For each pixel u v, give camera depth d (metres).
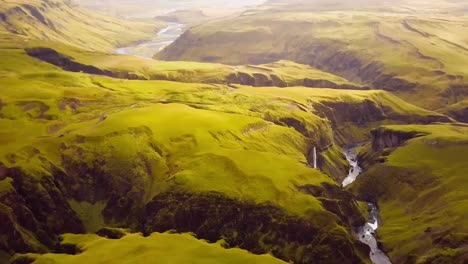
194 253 164.25
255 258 161.62
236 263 157.88
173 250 167.12
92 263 160.38
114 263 158.88
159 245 172.25
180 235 182.62
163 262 156.12
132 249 169.88
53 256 170.12
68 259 166.12
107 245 177.62
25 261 174.38
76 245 188.50
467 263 188.75
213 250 166.75
